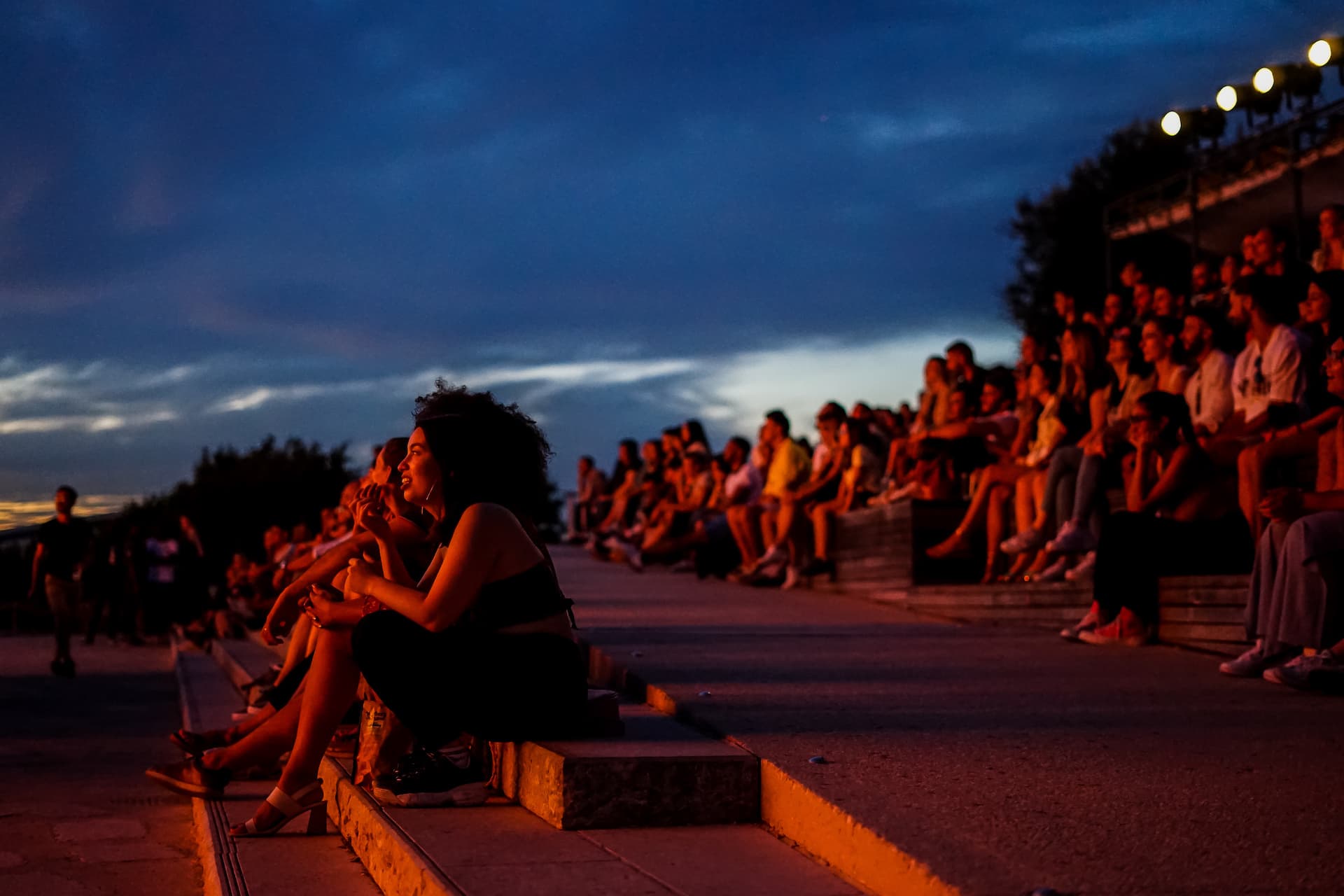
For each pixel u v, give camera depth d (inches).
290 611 175.2
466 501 150.9
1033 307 1251.2
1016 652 269.6
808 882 114.9
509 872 117.0
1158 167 1208.2
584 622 350.0
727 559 545.6
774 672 227.1
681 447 655.1
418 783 146.7
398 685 144.6
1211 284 479.5
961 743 154.6
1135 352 374.9
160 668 553.3
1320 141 547.5
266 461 1464.1
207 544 1403.8
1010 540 350.0
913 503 421.1
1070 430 357.7
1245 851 106.7
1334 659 208.2
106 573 697.6
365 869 145.7
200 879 165.6
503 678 145.0
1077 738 159.6
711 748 146.3
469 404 152.9
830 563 483.8
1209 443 293.3
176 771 178.7
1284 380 293.6
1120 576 284.2
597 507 810.8
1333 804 123.6
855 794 124.9
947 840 109.3
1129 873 100.4
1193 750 152.5
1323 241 369.1
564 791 134.6
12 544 848.3
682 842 129.9
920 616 383.9
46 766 258.2
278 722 178.7
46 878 164.4
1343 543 213.2
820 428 525.7
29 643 710.5
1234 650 256.7
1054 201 1257.4
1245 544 279.6
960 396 451.8
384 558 153.1
